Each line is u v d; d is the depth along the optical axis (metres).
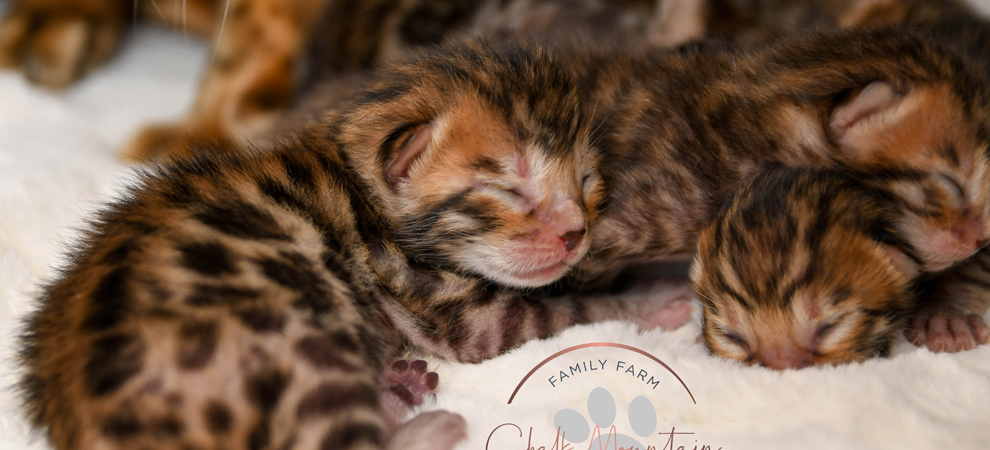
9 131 0.38
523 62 0.31
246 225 0.29
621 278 0.34
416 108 0.30
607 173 0.32
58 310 0.28
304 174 0.30
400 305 0.30
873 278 0.29
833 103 0.31
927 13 0.36
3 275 0.31
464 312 0.31
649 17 0.39
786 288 0.29
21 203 0.34
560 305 0.32
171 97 0.42
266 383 0.26
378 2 0.40
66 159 0.36
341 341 0.27
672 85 0.33
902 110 0.30
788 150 0.32
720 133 0.32
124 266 0.27
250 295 0.27
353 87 0.35
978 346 0.30
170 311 0.27
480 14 0.40
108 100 0.41
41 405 0.27
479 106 0.30
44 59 0.41
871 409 0.27
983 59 0.32
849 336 0.29
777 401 0.28
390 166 0.31
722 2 0.39
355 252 0.30
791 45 0.33
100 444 0.26
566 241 0.30
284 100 0.40
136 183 0.30
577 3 0.40
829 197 0.29
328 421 0.27
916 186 0.30
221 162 0.30
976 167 0.30
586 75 0.34
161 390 0.26
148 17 0.46
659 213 0.32
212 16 0.45
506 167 0.30
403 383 0.29
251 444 0.26
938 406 0.27
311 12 0.40
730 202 0.30
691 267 0.31
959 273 0.31
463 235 0.30
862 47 0.32
